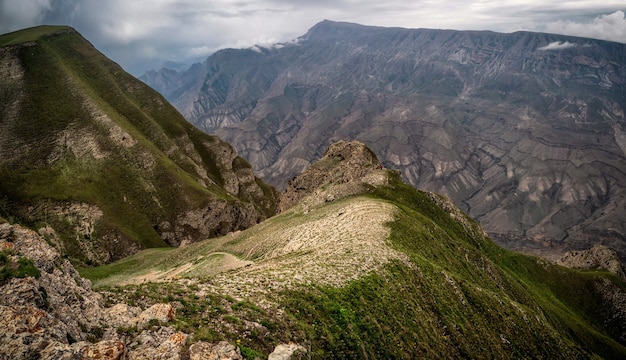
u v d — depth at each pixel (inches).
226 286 1350.9
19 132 7052.2
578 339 4244.6
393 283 1871.3
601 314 5925.2
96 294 1015.0
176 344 796.0
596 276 6328.7
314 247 2527.1
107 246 6112.2
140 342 807.1
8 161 6609.3
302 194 5969.5
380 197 4665.4
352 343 1237.7
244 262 3002.0
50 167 6781.5
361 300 1539.1
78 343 698.2
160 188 7362.2
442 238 4008.4
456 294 2319.1
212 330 939.3
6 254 872.3
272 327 1074.1
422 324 1683.1
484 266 4183.1
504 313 2532.0
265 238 3535.9
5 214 5846.5
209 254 3700.8
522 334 2439.7
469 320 2121.1
